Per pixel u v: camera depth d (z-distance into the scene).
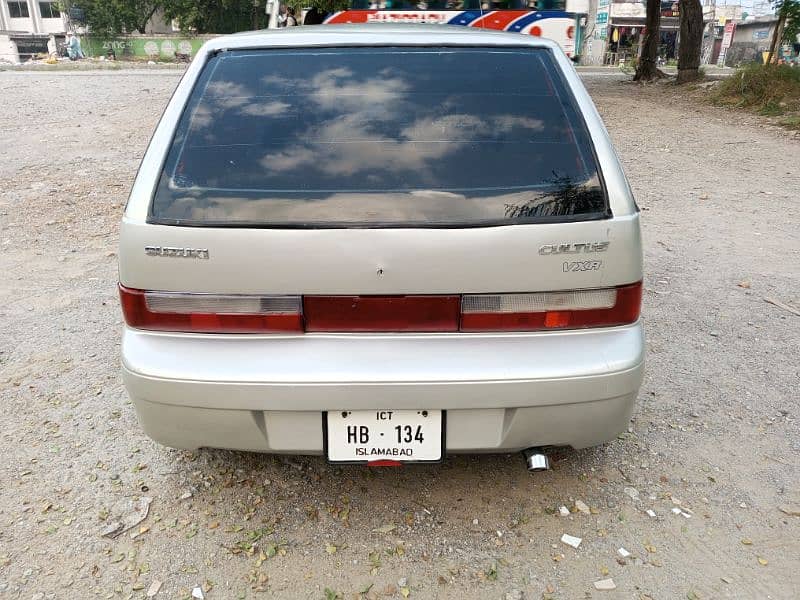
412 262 1.96
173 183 2.09
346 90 2.33
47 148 8.62
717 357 3.63
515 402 2.04
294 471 2.67
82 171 7.60
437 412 2.07
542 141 2.19
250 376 2.00
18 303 4.26
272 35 2.52
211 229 1.97
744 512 2.45
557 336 2.08
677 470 2.69
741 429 2.98
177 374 2.01
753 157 8.79
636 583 2.13
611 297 2.07
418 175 2.09
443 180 2.08
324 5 10.68
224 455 2.76
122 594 2.07
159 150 2.15
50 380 3.33
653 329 3.97
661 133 10.39
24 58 46.66
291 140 2.18
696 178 7.77
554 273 2.01
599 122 2.26
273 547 2.26
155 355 2.04
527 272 2.00
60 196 6.66
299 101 2.30
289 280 1.98
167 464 2.70
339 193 2.05
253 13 38.91
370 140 2.18
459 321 2.03
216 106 2.28
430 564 2.20
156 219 2.01
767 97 12.37
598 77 20.81
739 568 2.19
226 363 2.02
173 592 2.08
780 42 14.24
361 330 2.04
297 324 2.02
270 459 2.74
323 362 2.00
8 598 2.04
